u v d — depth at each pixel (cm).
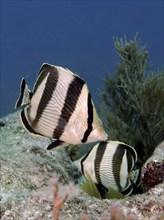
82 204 90
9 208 88
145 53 213
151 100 190
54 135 71
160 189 96
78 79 69
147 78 195
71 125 69
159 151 141
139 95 192
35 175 115
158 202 92
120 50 214
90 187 106
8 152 133
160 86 189
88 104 69
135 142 196
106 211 89
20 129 154
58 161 137
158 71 196
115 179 105
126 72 202
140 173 114
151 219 87
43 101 70
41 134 72
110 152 104
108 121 195
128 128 204
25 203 88
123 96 207
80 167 106
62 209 87
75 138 70
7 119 165
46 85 70
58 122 70
